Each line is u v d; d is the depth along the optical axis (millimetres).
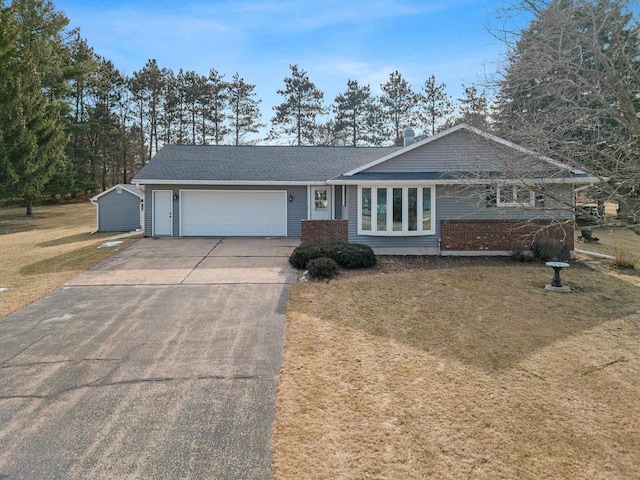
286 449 4078
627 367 5953
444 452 4070
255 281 10773
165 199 18688
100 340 6922
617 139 6277
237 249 15445
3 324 7770
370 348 6555
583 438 4344
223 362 6055
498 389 5316
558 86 7012
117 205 21906
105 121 40188
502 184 8102
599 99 6172
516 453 4078
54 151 27594
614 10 6094
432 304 8789
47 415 4672
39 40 30859
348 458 3955
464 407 4887
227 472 3750
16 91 24781
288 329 7375
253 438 4254
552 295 9438
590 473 3820
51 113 28156
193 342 6812
